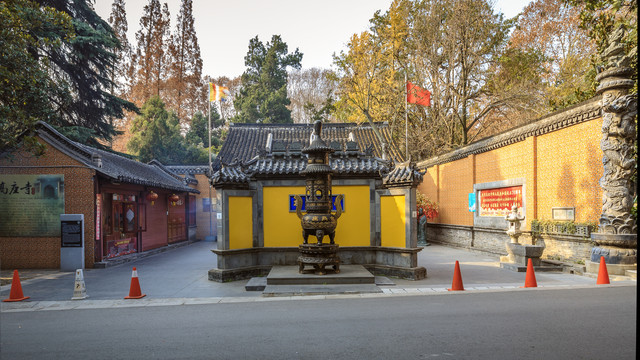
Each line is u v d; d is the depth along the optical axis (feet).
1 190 43.75
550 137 40.47
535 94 72.74
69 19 40.55
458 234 61.77
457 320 18.80
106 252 46.57
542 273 34.58
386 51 79.51
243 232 35.73
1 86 35.70
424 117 88.12
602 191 33.83
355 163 37.19
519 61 79.41
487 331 16.88
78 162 44.06
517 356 13.87
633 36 33.19
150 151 98.43
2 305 25.35
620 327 16.94
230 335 17.37
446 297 24.79
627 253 29.94
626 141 30.60
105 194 47.21
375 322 18.90
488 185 52.01
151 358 14.75
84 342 16.92
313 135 32.63
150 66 201.98
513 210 39.50
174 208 72.13
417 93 72.84
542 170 41.68
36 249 43.42
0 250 43.39
